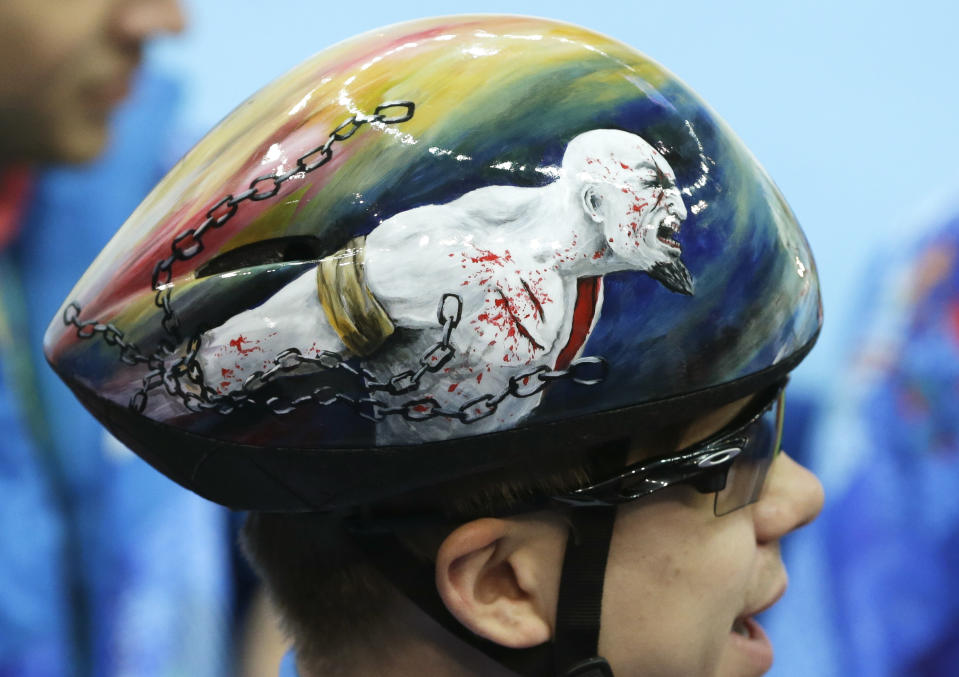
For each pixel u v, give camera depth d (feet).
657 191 8.07
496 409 7.90
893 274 21.56
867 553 21.22
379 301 7.77
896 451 21.16
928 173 21.56
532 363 7.84
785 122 21.84
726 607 9.34
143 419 8.35
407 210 7.86
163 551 19.52
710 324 8.15
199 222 8.20
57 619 18.07
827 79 21.77
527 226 7.86
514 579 8.86
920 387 20.99
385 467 8.09
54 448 18.20
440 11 21.90
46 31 17.12
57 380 18.21
